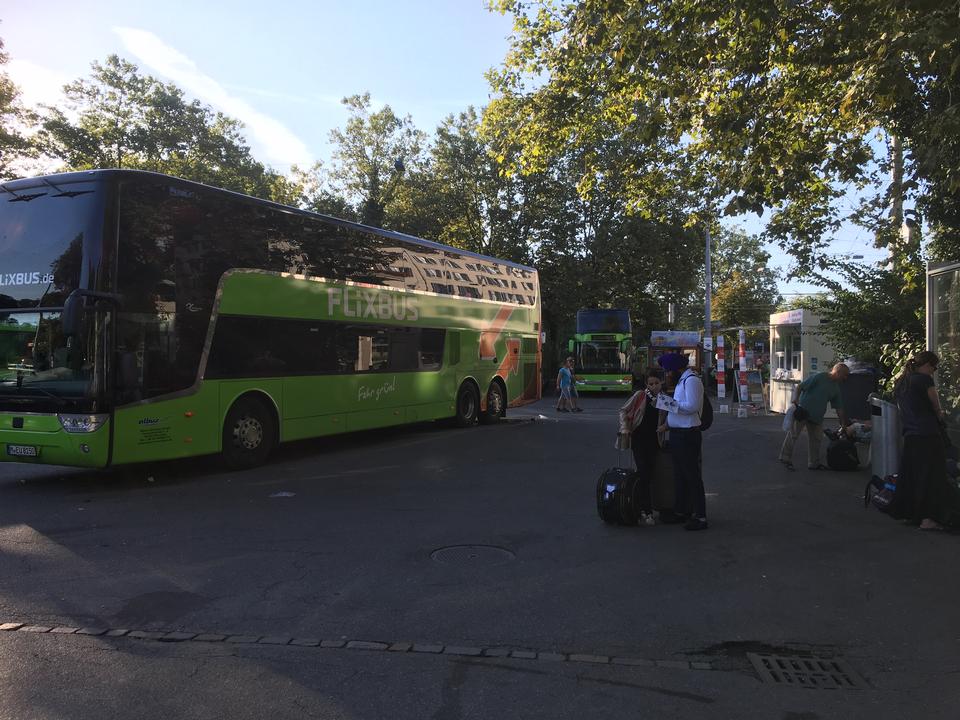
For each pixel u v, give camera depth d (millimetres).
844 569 5863
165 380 9492
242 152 49500
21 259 9156
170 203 9617
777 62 10000
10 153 32969
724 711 3545
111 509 8117
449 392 16562
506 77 13117
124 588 5328
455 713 3479
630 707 3568
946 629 4629
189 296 9859
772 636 4504
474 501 8578
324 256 12531
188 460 11836
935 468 7020
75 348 8820
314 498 8758
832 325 15133
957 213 11695
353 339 13211
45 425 8867
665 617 4809
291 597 5148
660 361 7559
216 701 3570
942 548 6477
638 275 39562
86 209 8930
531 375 20750
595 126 13344
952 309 9719
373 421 13711
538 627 4613
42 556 6191
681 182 13727
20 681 3764
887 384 13820
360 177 43938
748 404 21141
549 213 38094
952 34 6711
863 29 7766
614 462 11719
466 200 39156
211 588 5344
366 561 6070
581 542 6699
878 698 3703
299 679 3826
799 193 11758
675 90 9867
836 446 10641
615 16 9023
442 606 4980
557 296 38031
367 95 43594
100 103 46344
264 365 11125
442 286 16328
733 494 8930
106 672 3887
